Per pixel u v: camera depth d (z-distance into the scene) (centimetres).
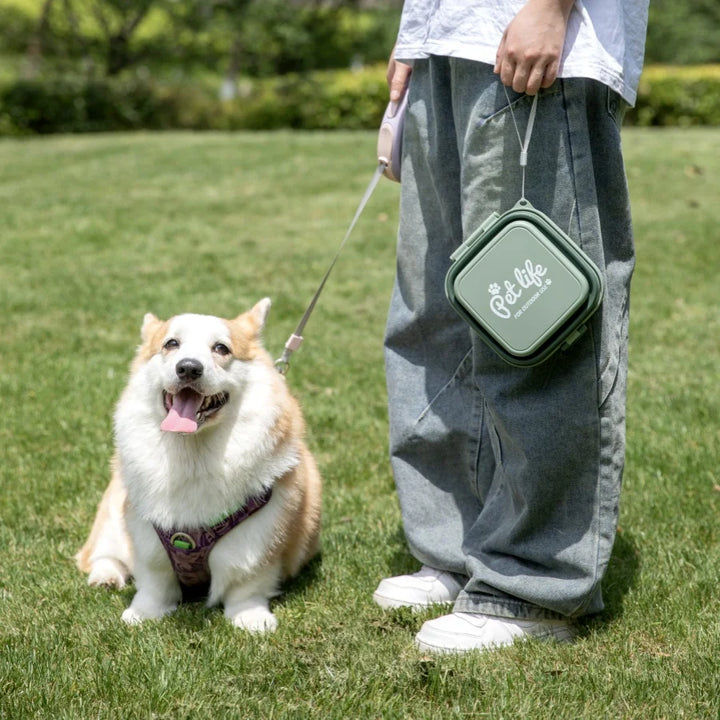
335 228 675
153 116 1518
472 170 226
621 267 228
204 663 227
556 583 230
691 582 249
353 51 1952
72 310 488
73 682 222
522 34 217
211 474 242
